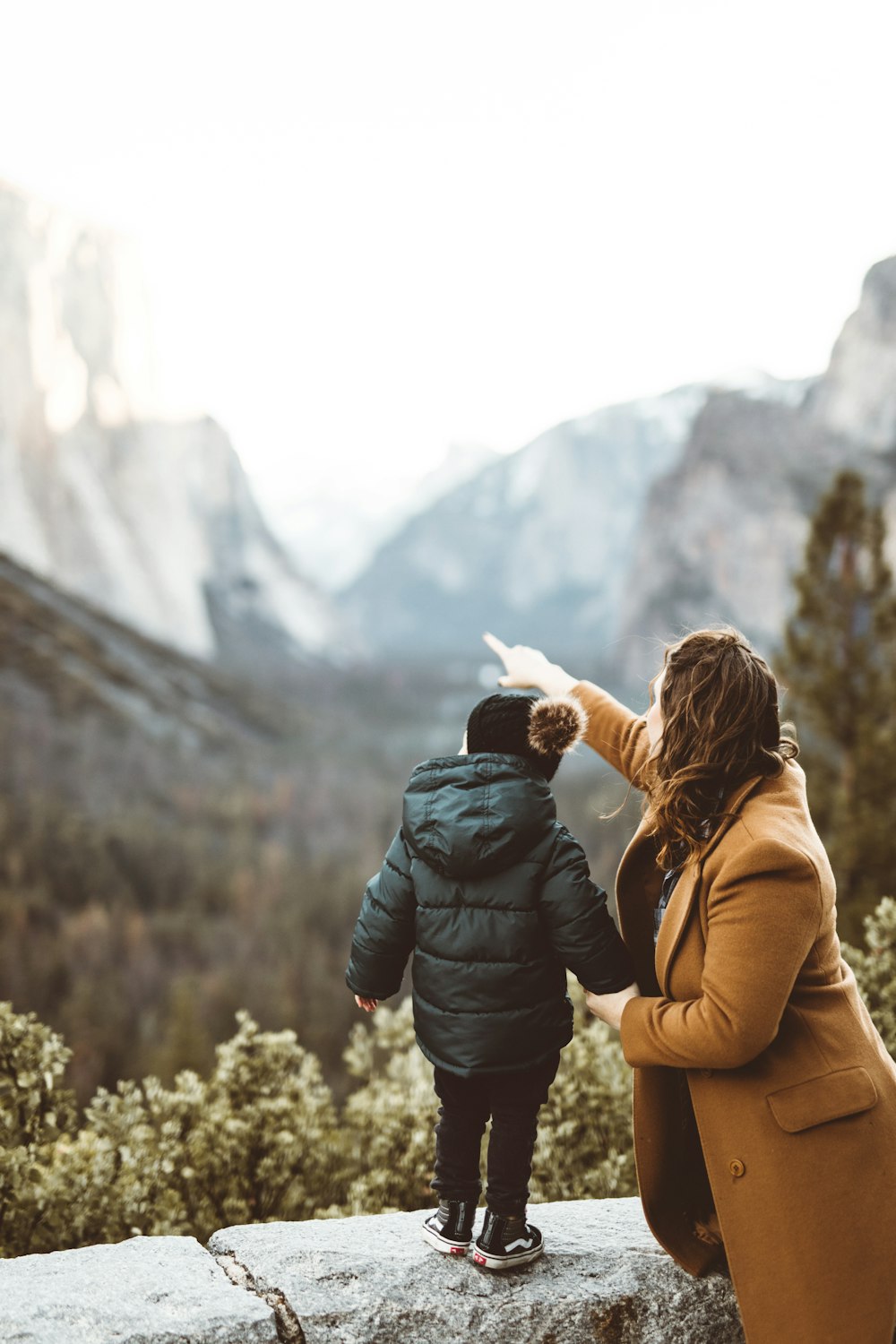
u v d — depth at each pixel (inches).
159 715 5831.7
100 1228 134.0
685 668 79.7
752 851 73.2
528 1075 81.7
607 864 1509.6
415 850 81.4
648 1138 84.3
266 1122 160.1
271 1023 2247.8
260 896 3255.4
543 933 79.6
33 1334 72.6
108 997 2297.0
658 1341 84.3
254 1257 85.7
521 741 81.7
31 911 2824.8
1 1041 132.1
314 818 4724.4
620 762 97.3
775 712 79.0
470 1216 85.5
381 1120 167.3
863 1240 73.7
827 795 395.2
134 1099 159.0
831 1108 74.6
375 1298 80.9
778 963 71.6
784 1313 74.0
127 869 3366.1
